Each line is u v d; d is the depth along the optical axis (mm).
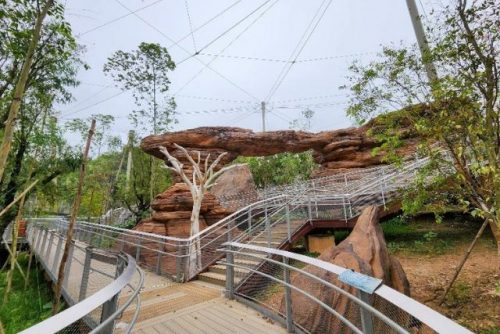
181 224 11422
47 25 6801
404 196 5500
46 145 9336
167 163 15250
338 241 9461
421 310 1529
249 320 4031
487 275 6066
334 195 9328
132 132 17641
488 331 4371
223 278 6379
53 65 8664
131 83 16953
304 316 3732
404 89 4527
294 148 17656
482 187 4074
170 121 18328
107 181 18484
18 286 8930
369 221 6102
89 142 4398
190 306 4848
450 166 4512
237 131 16250
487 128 3711
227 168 9484
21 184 9445
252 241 8016
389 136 4902
